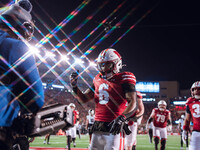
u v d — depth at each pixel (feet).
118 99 8.37
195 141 13.80
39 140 46.75
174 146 37.68
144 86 151.02
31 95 4.91
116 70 8.85
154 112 25.95
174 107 141.49
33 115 4.98
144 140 51.70
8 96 4.90
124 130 8.04
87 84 131.03
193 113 14.24
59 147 33.55
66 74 122.83
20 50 5.02
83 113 107.34
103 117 8.36
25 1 5.86
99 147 8.37
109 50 8.95
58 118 5.34
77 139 53.36
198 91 14.33
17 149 5.53
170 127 26.09
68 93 121.08
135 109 7.82
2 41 5.05
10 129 4.96
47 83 115.44
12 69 4.91
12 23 5.44
